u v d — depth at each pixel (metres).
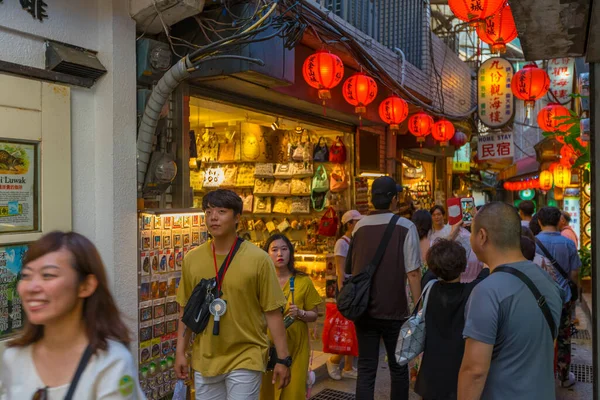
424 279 3.99
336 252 5.51
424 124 8.30
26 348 1.54
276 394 3.70
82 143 3.70
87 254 1.52
